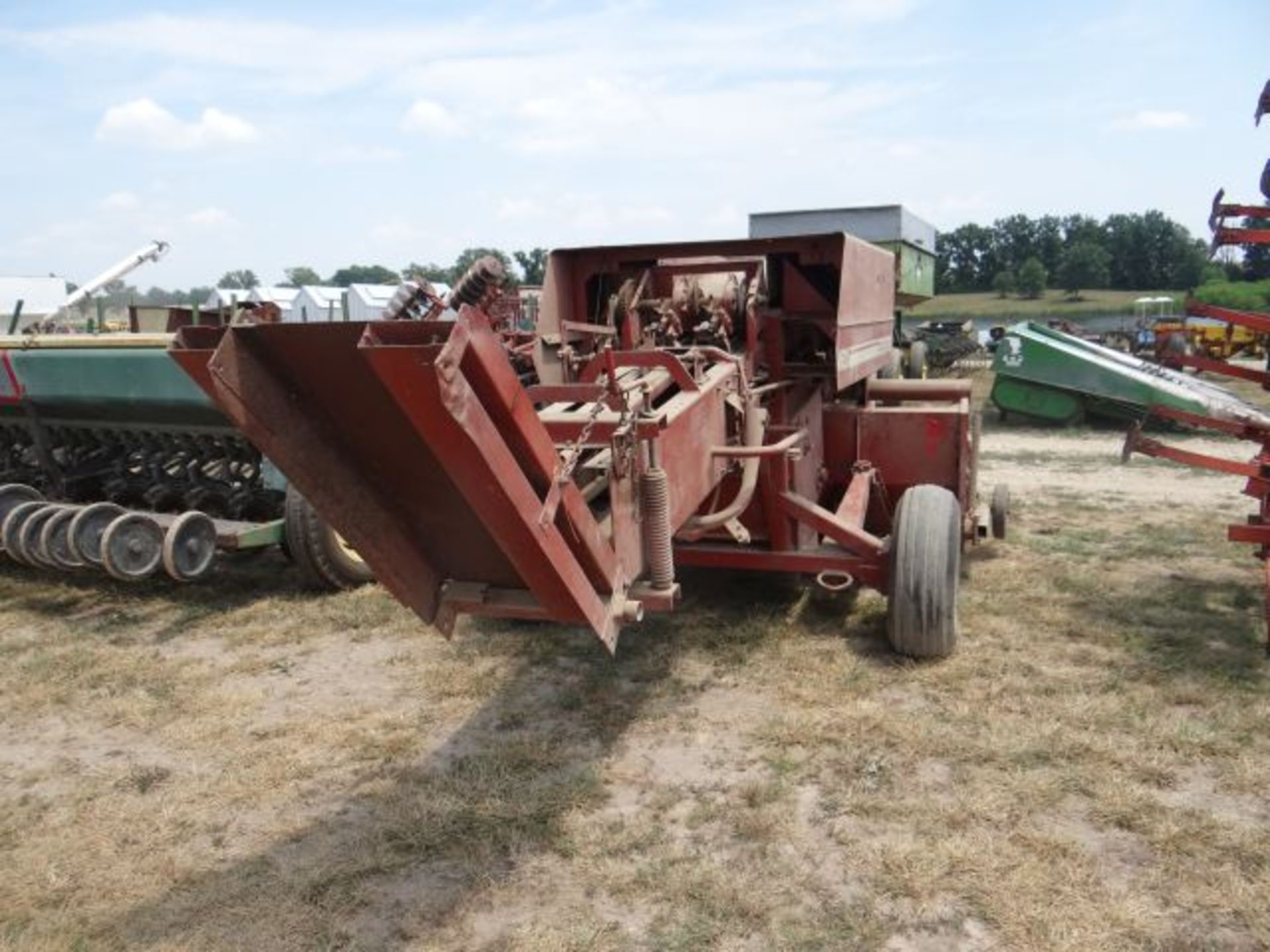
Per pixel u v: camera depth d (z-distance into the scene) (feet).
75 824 12.67
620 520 11.45
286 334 8.86
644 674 16.57
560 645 18.01
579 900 10.68
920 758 13.42
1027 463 39.11
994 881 10.69
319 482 9.94
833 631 18.20
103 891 11.21
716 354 15.55
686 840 11.71
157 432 23.77
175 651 18.72
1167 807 12.05
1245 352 83.30
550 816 12.28
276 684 17.02
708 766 13.50
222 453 23.80
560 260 18.97
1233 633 17.92
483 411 8.38
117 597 22.02
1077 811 12.07
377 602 21.25
